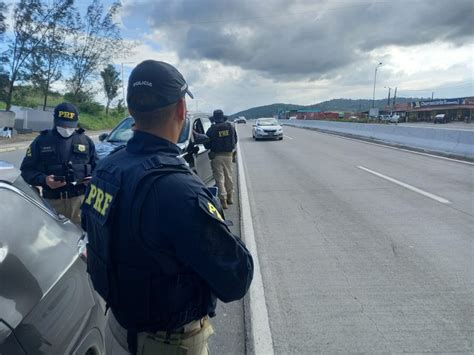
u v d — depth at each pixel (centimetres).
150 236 140
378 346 308
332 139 2491
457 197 787
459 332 322
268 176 1127
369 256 491
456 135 1491
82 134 436
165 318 150
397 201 768
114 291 152
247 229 621
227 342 325
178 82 158
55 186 410
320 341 317
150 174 143
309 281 427
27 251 211
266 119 2705
